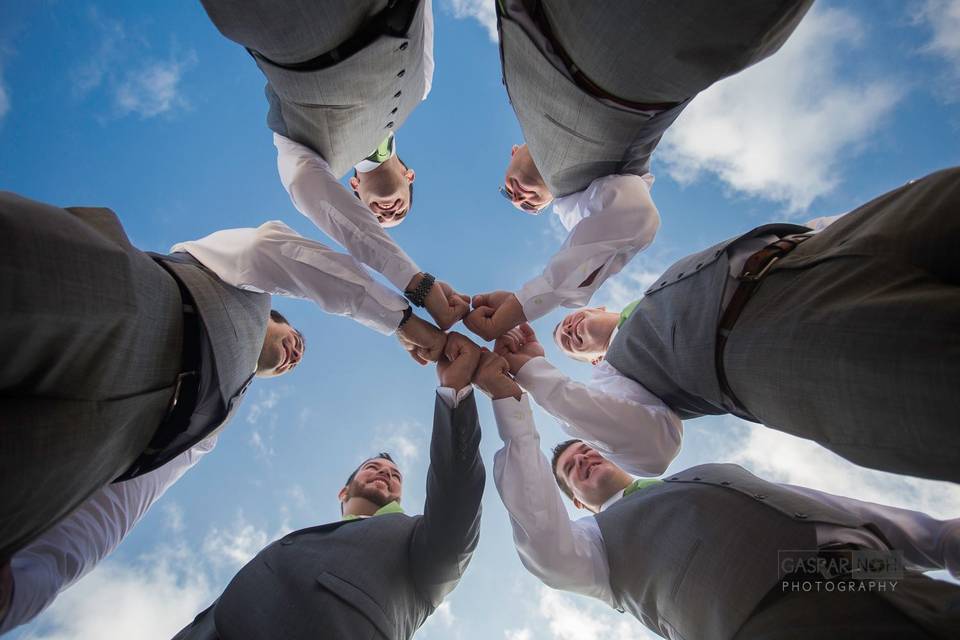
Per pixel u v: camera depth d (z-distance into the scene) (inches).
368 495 43.0
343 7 23.6
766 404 23.9
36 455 17.3
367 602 29.7
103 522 30.0
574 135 30.3
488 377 33.7
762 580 25.2
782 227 26.5
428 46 34.9
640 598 31.1
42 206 18.3
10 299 15.5
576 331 48.0
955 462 17.5
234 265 28.9
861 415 19.5
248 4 22.3
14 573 24.0
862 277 20.1
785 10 20.6
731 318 25.0
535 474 31.6
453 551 31.1
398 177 43.4
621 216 32.7
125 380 20.8
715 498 29.9
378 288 33.7
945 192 19.6
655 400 32.4
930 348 16.9
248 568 31.9
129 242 22.9
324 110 29.2
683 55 22.7
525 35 26.0
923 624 20.1
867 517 29.6
